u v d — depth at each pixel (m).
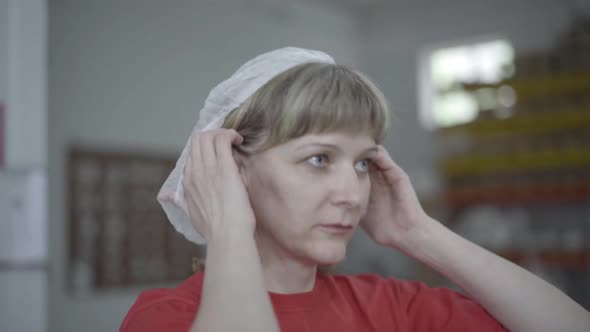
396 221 1.08
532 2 5.68
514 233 4.99
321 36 6.39
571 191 4.83
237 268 0.74
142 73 4.79
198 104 5.18
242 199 0.80
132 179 4.66
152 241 4.73
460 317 1.01
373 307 1.00
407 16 6.46
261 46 5.81
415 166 6.31
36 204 2.44
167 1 5.01
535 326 0.95
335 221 0.83
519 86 4.93
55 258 4.16
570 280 4.89
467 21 6.09
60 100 4.26
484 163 5.13
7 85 2.53
